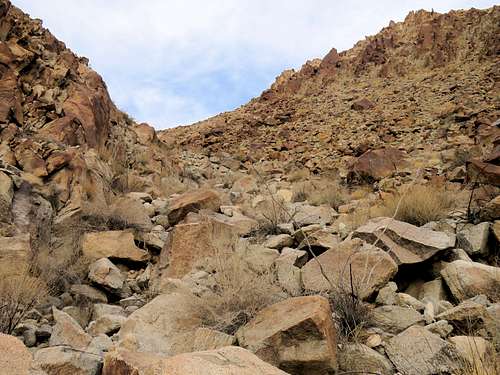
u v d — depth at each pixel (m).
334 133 20.92
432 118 19.02
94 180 8.62
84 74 14.12
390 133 18.30
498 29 28.05
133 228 7.11
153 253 6.78
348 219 7.49
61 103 11.15
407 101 23.33
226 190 13.09
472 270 4.19
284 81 36.03
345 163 15.77
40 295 4.70
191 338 3.63
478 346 3.06
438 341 3.14
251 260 5.19
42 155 8.12
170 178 13.13
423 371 3.02
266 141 22.45
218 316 3.85
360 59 33.78
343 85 31.39
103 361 3.08
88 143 10.80
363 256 4.44
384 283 4.22
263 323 3.46
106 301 5.30
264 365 2.56
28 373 2.46
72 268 5.72
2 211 6.20
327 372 3.05
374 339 3.44
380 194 9.30
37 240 6.12
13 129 8.58
